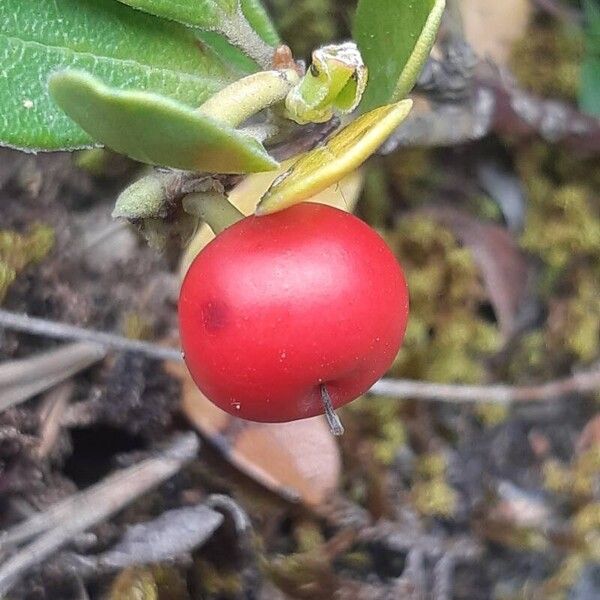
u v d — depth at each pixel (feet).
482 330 0.17
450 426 0.17
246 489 0.15
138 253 0.15
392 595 0.15
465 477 0.17
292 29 0.17
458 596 0.16
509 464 0.17
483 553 0.17
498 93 0.16
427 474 0.17
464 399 0.17
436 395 0.17
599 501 0.17
